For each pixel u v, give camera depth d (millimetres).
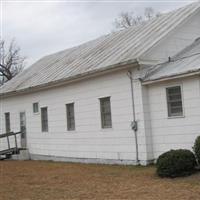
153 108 17766
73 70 22219
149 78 17438
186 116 16359
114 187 13031
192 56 17672
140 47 18625
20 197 12406
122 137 18938
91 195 11977
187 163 13961
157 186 12664
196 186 12188
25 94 26672
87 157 21219
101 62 20297
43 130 24984
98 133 20406
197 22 20000
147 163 17641
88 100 21047
